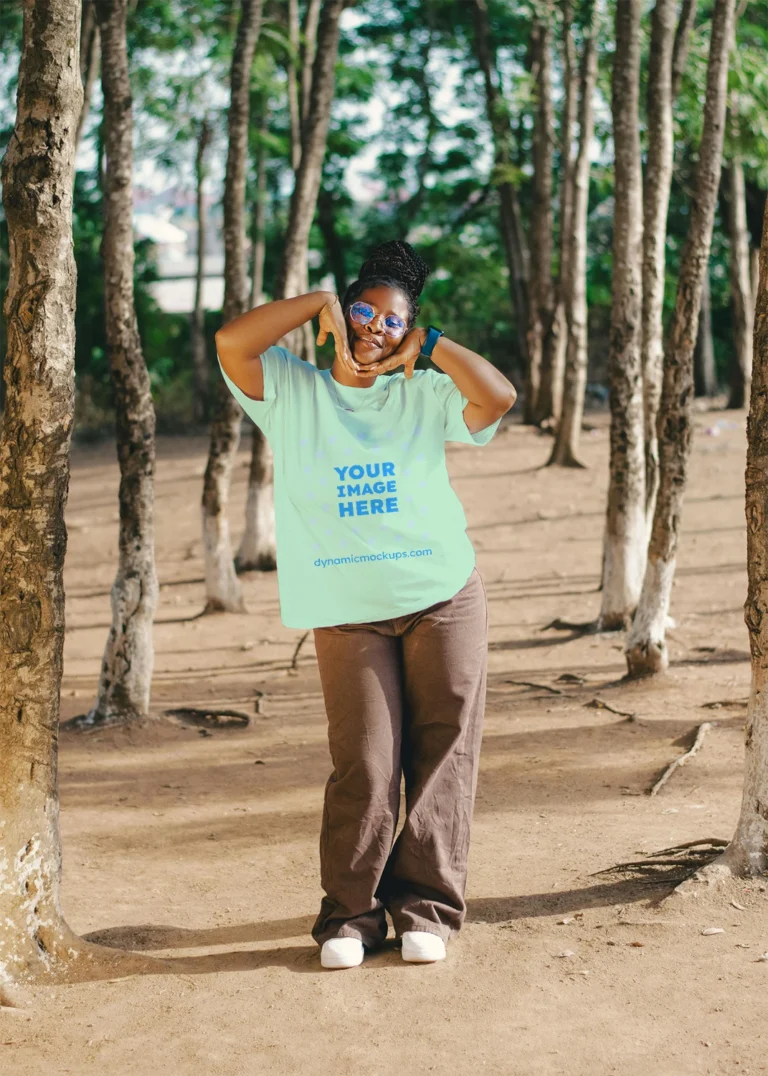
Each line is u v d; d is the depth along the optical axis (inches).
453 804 137.6
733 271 786.2
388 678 133.1
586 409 886.4
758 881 151.5
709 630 360.5
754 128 467.8
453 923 140.3
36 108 133.0
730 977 130.2
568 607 415.5
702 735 242.8
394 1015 124.3
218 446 433.1
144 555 288.0
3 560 136.9
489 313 1012.5
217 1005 128.4
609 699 287.4
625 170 340.2
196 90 669.9
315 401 130.9
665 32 348.5
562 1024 121.3
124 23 283.3
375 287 130.0
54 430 136.8
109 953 140.3
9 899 135.4
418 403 132.6
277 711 304.3
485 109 871.1
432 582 131.4
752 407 154.9
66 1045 121.3
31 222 134.0
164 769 254.2
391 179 976.9
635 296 349.7
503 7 776.9
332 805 136.2
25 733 136.8
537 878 166.9
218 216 1284.4
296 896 168.2
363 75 832.9
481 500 607.5
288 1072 113.9
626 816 199.0
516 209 823.7
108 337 281.1
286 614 133.1
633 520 365.1
